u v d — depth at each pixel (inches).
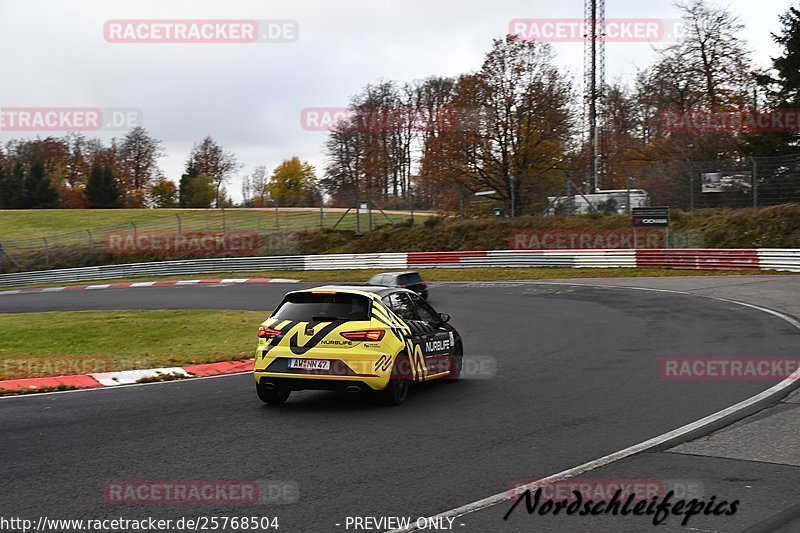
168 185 3353.8
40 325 784.9
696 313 736.3
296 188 2861.7
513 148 1621.6
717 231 1311.5
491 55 1610.5
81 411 357.1
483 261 1435.8
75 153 3454.7
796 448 267.4
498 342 605.0
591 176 1740.9
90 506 212.7
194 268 1660.9
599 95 1822.1
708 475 237.0
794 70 1518.2
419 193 2102.6
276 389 360.2
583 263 1342.3
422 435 297.4
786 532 186.9
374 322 351.9
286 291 1248.8
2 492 226.7
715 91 1800.0
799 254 1103.6
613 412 337.1
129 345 618.5
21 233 2276.1
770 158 1354.6
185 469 250.8
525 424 315.9
